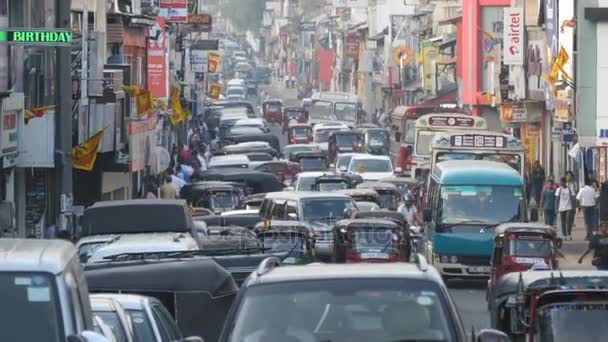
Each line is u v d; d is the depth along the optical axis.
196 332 37.94
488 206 81.00
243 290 24.52
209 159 158.50
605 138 109.38
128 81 101.44
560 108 122.69
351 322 23.78
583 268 84.25
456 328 23.73
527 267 70.12
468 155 96.19
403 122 158.50
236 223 83.81
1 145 69.62
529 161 149.25
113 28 116.31
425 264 25.25
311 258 67.62
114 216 57.19
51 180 79.69
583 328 32.12
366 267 25.25
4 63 69.50
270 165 138.25
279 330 23.73
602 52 109.44
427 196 91.50
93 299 30.69
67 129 66.19
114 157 95.31
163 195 97.69
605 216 96.44
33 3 82.00
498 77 167.75
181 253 43.91
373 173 133.00
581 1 109.31
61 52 65.94
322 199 84.81
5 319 22.50
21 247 24.16
